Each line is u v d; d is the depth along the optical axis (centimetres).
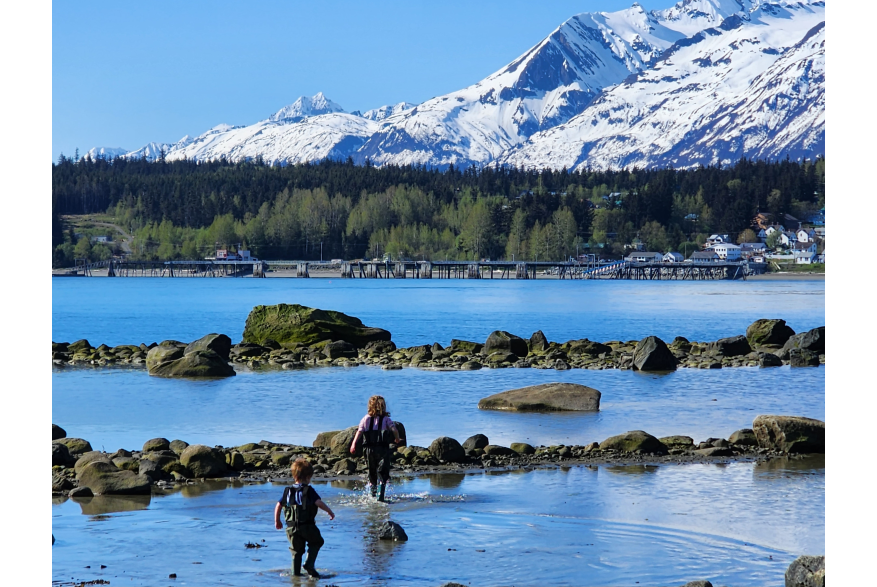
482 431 5325
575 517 3158
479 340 15825
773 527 2998
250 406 6606
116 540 2817
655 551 2683
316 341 12100
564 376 8938
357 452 4419
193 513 3234
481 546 2752
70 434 5294
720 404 6662
